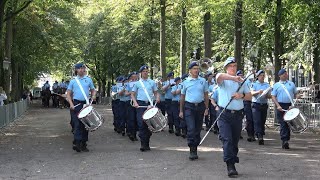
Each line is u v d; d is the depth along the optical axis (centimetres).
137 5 2955
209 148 1204
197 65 1027
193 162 988
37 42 3344
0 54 2634
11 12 2162
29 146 1292
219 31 3219
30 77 4709
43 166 966
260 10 1941
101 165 970
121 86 1572
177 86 1529
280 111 1176
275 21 1895
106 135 1573
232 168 835
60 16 3597
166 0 2592
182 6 2369
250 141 1366
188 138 1019
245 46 2936
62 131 1733
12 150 1211
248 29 2733
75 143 1168
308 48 2486
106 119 2378
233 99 850
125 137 1511
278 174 851
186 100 1023
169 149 1202
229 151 836
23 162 1017
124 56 4406
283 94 1186
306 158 1033
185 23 2523
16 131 1758
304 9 1858
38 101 5950
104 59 5112
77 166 962
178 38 3534
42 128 1873
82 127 1164
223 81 859
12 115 2270
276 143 1318
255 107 1288
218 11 2038
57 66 4544
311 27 1994
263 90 1276
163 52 2606
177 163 979
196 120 1027
